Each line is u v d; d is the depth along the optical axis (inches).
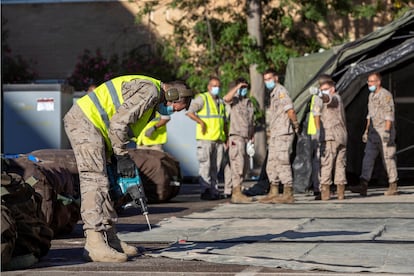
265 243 693.3
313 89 1127.6
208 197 1230.9
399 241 695.7
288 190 1126.4
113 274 550.3
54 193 763.4
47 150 928.9
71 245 731.4
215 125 1222.9
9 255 562.9
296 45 2031.3
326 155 1151.0
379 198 1171.3
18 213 590.2
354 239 709.3
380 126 1206.9
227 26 1963.6
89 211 608.7
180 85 621.3
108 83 617.6
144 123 618.8
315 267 559.2
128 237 765.3
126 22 2202.3
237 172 1149.7
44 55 2236.7
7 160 735.7
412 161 1507.1
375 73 1211.9
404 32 1309.1
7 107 1459.2
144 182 1154.0
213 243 704.4
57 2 2231.8
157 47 2090.3
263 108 1877.5
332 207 1036.5
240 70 1951.3
